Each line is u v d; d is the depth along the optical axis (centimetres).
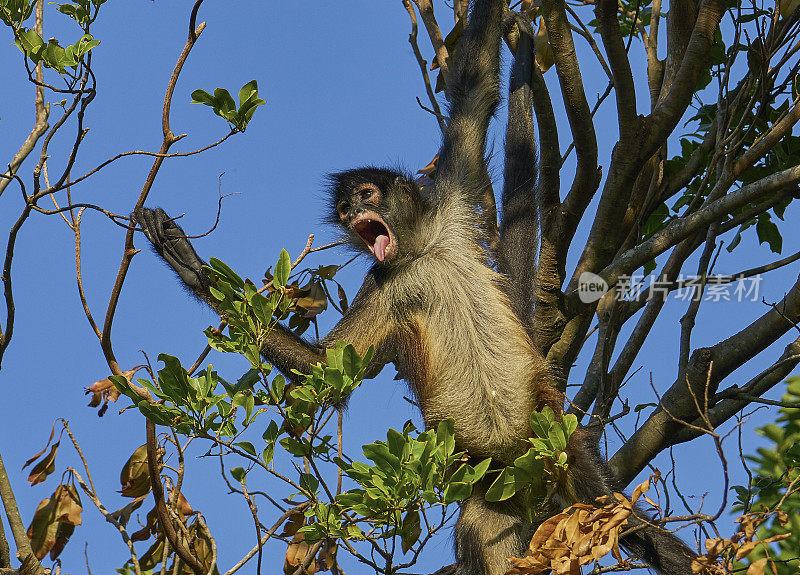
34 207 925
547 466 1032
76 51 939
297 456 878
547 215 1241
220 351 872
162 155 909
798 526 1102
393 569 848
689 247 1338
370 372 1174
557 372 1239
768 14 1289
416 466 799
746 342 1238
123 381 855
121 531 977
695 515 777
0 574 892
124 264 912
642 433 1267
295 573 973
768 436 1297
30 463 994
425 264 1270
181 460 966
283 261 893
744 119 1177
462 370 1184
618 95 1174
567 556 754
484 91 1388
